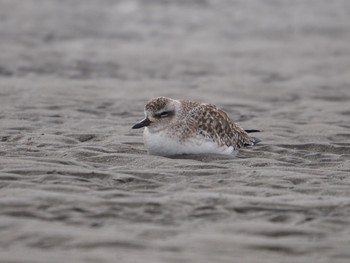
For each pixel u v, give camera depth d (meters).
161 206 13.84
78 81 32.41
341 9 59.56
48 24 50.78
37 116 23.69
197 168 17.08
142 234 12.27
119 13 55.47
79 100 27.03
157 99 18.42
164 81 33.50
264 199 14.45
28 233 12.04
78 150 18.53
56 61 38.41
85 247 11.55
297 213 13.70
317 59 42.16
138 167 17.20
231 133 19.12
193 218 13.30
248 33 50.66
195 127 18.33
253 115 25.88
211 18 54.91
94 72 35.59
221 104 27.88
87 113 24.91
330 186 15.73
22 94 27.56
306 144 20.70
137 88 30.89
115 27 51.06
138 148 19.33
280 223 13.16
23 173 15.89
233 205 14.01
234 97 29.69
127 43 45.81
